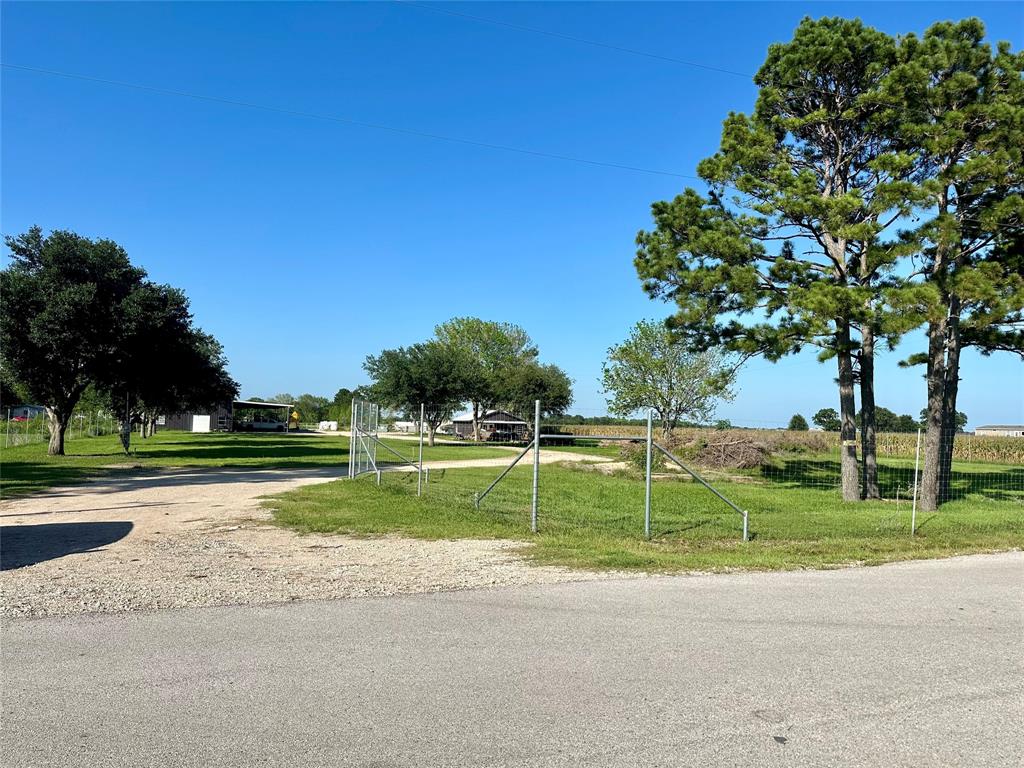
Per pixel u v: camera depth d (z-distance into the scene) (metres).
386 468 26.72
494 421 73.50
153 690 4.38
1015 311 15.74
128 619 5.94
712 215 17.41
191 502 14.34
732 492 19.03
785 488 20.91
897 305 14.39
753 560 9.02
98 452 35.06
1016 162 14.62
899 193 14.45
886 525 12.81
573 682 4.56
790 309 16.06
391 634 5.58
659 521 13.15
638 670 4.80
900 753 3.61
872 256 15.01
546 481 21.52
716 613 6.34
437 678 4.62
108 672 4.68
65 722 3.91
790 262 16.52
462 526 11.44
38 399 31.11
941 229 14.65
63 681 4.52
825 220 15.30
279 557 8.82
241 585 7.20
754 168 16.88
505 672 4.73
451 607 6.45
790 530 12.05
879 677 4.71
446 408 58.50
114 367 30.23
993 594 7.28
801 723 3.96
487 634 5.60
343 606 6.44
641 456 26.97
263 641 5.36
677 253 17.33
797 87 17.02
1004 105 14.52
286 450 39.97
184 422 91.50
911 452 35.53
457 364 59.25
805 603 6.77
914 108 15.52
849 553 9.76
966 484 22.56
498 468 27.33
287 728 3.85
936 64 15.10
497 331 86.38
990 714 4.12
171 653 5.07
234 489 16.98
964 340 18.45
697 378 37.59
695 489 19.62
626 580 7.73
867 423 18.28
